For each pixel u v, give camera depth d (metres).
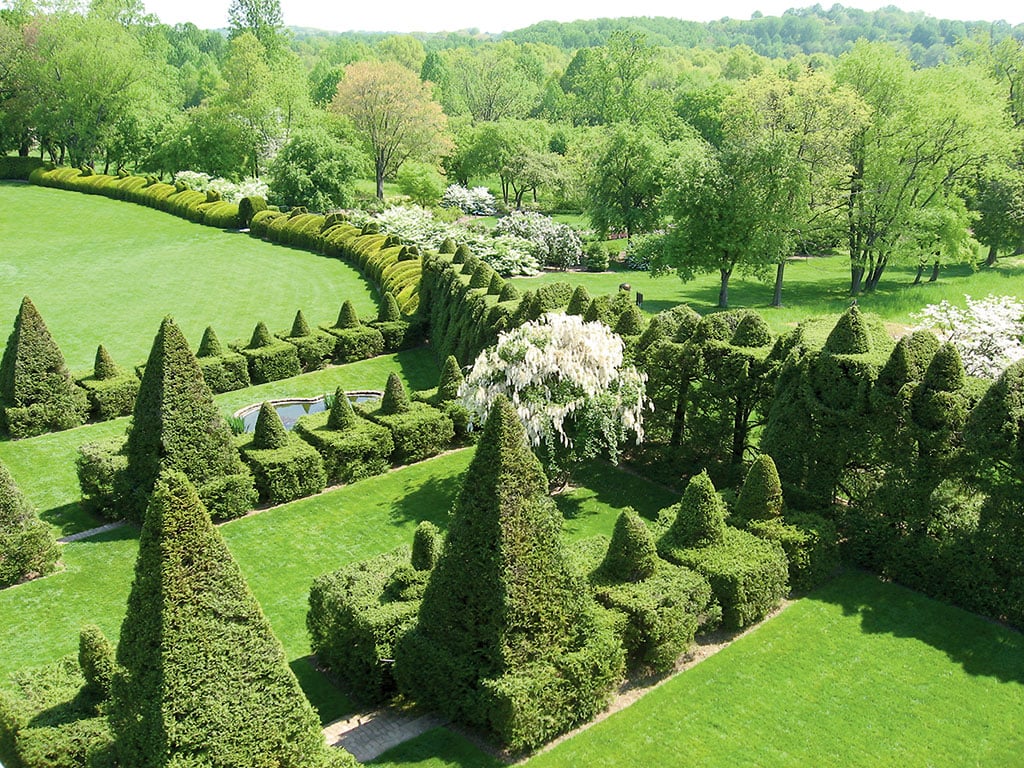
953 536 14.30
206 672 8.09
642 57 83.88
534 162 78.75
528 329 18.11
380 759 10.54
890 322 34.03
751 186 39.53
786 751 10.60
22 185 72.94
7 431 23.47
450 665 10.87
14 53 73.44
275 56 96.12
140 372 27.23
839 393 15.62
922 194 46.00
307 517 18.66
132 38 80.00
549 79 134.88
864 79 43.50
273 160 68.56
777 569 13.76
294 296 42.34
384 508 19.06
